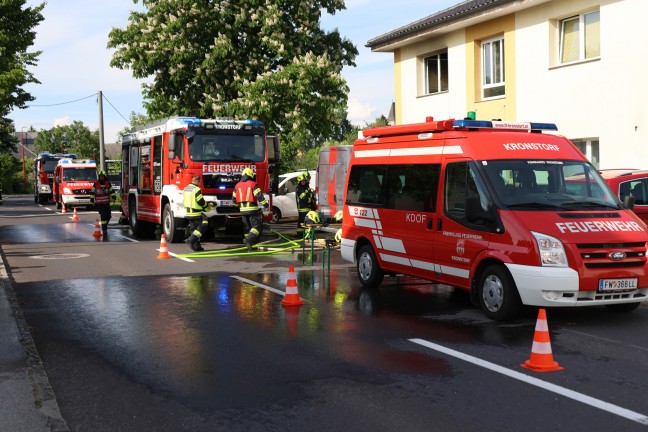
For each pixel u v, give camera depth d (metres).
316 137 26.72
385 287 10.59
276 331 7.62
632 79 15.11
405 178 9.66
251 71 25.23
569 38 17.05
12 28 32.41
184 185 16.64
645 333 7.38
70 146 102.31
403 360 6.36
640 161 15.05
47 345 7.10
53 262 13.99
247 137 17.06
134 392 5.51
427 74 22.30
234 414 4.96
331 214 19.75
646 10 14.70
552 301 7.42
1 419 4.69
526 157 8.51
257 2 24.86
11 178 86.38
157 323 8.10
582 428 4.61
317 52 26.11
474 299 8.39
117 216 31.19
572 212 7.87
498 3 17.72
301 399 5.28
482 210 8.02
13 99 33.69
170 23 24.30
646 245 7.73
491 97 19.47
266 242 17.61
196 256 14.84
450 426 4.67
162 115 26.91
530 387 5.52
